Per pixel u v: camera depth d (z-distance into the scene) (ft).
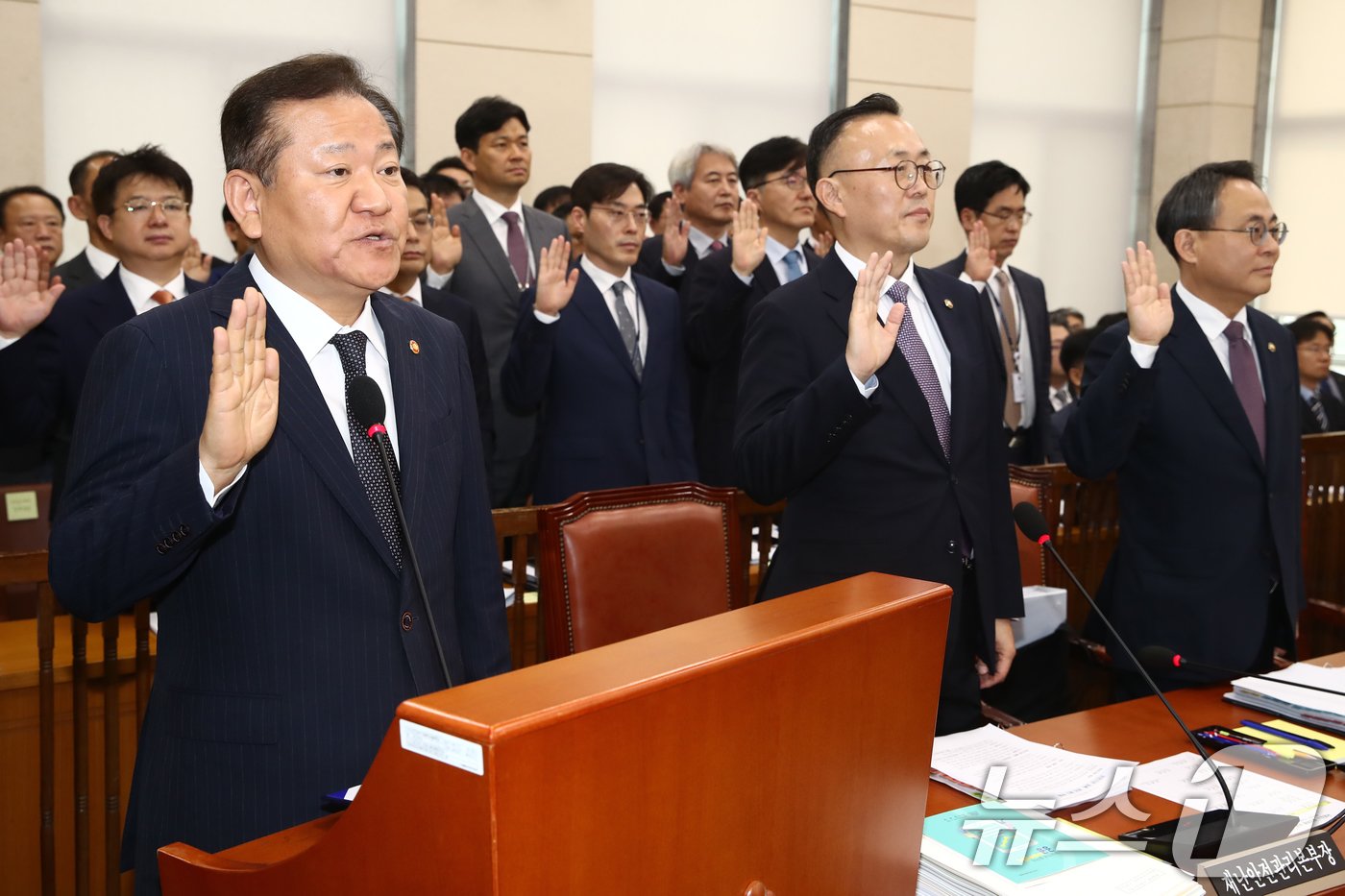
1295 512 8.24
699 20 24.94
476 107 14.44
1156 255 31.91
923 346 7.36
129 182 10.84
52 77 18.52
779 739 3.01
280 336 4.75
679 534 8.29
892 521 7.07
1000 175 14.48
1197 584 8.04
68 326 10.68
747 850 2.97
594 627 7.84
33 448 11.84
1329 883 4.56
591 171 12.00
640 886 2.69
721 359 12.62
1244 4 30.91
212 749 4.59
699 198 14.82
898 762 3.52
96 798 7.78
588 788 2.53
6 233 14.11
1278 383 8.30
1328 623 13.10
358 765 4.64
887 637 3.36
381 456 4.49
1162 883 4.22
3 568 7.09
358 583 4.73
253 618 4.63
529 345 11.35
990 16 29.43
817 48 26.37
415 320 5.37
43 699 7.31
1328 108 30.81
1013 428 14.57
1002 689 9.45
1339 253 30.76
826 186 7.30
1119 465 8.29
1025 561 10.09
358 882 2.72
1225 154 31.27
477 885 2.43
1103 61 31.32
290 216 4.53
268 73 4.61
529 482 13.07
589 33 22.68
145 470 4.49
